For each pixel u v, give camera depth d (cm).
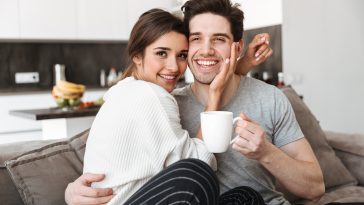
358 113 417
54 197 135
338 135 223
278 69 387
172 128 118
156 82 138
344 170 205
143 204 106
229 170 141
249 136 116
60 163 142
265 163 126
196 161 108
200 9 137
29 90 415
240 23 140
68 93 302
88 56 499
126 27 469
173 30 135
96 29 455
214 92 131
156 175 109
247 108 144
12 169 134
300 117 203
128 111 117
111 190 116
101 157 119
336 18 398
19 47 462
